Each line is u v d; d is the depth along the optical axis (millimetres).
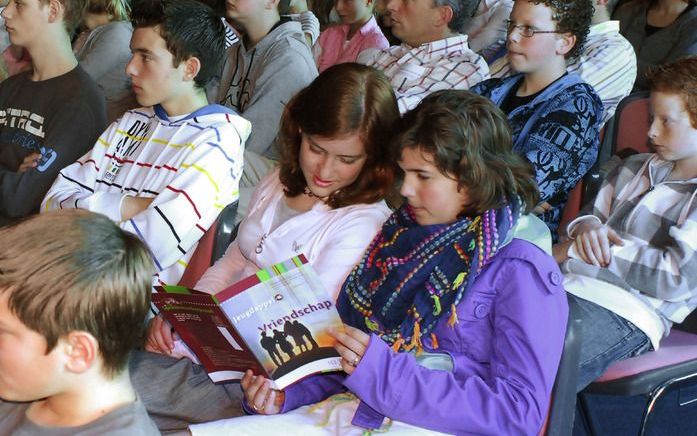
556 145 2465
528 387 1511
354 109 1743
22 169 2689
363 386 1501
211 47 2352
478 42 4109
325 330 1509
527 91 2662
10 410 1280
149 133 2359
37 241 1154
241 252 2047
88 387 1201
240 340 1526
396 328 1646
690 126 2152
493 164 1594
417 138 1587
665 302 2176
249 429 1511
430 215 1652
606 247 2209
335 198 1858
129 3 4188
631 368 2131
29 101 2768
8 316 1137
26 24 2691
